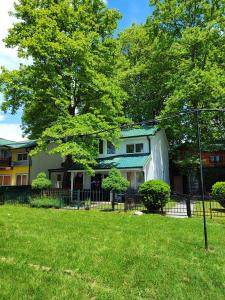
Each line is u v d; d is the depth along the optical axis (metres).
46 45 22.11
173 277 6.62
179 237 10.34
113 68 27.12
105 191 23.17
